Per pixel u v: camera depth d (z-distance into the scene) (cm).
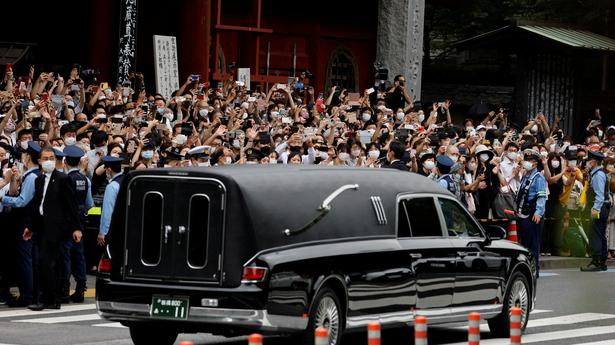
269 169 1488
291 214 1466
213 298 1425
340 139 2684
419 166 2445
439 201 1681
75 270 2017
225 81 3422
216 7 3906
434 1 4712
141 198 1475
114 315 1476
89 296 2095
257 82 4100
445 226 1677
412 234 1619
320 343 1029
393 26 4144
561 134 3528
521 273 1805
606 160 2786
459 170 2480
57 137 2209
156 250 1466
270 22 4241
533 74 4269
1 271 2002
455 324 1920
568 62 4356
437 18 5334
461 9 5269
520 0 5197
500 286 1753
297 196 1480
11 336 1664
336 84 4462
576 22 4762
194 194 1449
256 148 2448
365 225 1552
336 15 4441
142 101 2834
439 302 1644
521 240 2562
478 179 2489
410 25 4141
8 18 4116
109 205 1998
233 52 4075
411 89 4150
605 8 4697
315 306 1461
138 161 2086
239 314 1416
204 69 3725
